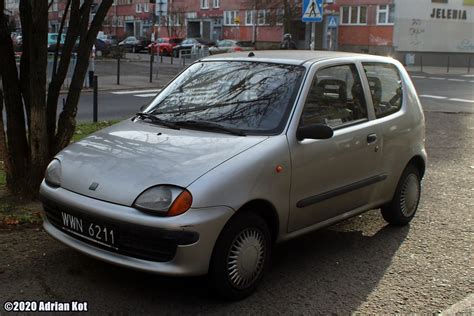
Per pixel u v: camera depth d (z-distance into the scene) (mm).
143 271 3639
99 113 14109
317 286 4293
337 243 5277
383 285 4359
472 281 4488
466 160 9289
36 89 5590
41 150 5801
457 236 5562
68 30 5891
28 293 3959
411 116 5699
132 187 3717
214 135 4270
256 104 4520
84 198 3855
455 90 22953
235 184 3789
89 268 4398
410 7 41969
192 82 5094
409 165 5746
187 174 3717
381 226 5816
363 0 43781
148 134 4410
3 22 5543
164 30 68625
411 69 38375
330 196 4625
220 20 60625
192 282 4238
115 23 78375
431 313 3922
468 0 43594
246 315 3777
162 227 3553
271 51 5359
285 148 4176
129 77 25406
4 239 4902
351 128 4867
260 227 4016
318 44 48781
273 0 47125
